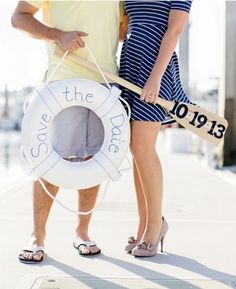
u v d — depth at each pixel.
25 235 4.45
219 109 10.75
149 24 3.65
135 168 3.93
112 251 3.97
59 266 3.57
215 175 9.17
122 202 6.32
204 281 3.29
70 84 3.45
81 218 3.96
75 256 3.82
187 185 7.89
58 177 3.45
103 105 3.47
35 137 3.43
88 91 3.45
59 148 3.63
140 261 3.72
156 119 3.65
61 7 3.64
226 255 3.93
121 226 4.89
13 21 3.64
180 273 3.46
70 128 3.64
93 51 3.67
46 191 3.47
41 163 3.43
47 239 4.30
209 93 15.30
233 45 10.20
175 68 3.84
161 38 3.66
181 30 3.61
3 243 4.18
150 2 3.64
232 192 7.21
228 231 4.73
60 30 3.59
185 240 4.37
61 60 3.51
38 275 3.37
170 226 4.91
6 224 4.91
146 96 3.54
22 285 3.18
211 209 5.88
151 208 3.77
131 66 3.69
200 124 3.74
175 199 6.59
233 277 3.39
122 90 3.73
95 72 3.68
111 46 3.72
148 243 3.81
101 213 5.56
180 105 3.66
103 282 3.25
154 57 3.65
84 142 3.68
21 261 3.65
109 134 3.48
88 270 3.49
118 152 3.48
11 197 6.59
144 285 3.21
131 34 3.70
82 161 3.68
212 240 4.38
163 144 18.95
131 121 3.70
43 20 3.84
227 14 10.12
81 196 3.93
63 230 4.63
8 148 17.23
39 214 3.73
